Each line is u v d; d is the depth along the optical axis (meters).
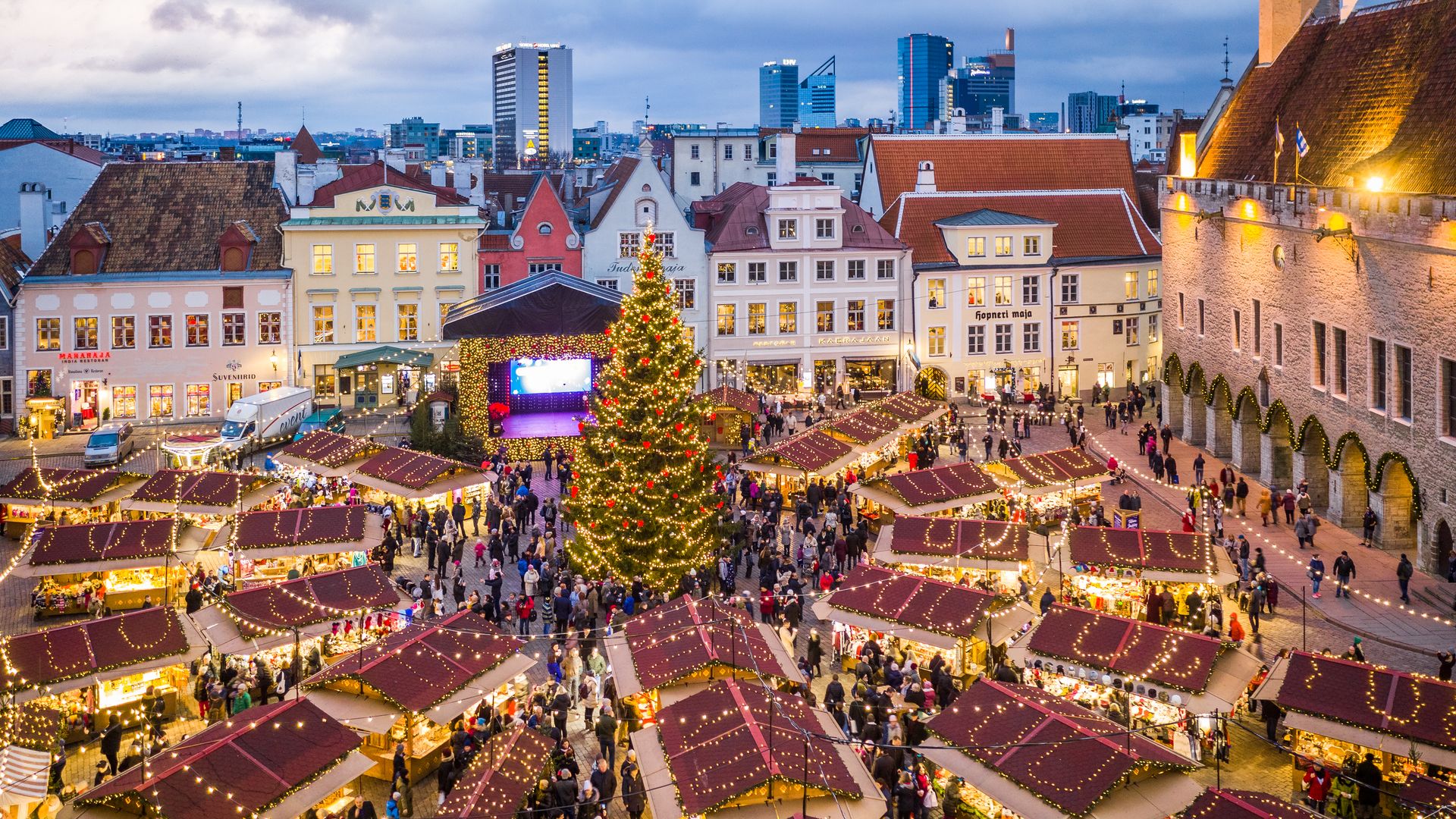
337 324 92.62
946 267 97.25
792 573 51.16
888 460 73.19
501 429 78.81
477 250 94.19
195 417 91.38
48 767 34.59
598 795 34.66
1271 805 29.53
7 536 63.03
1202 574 47.53
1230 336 76.69
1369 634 48.38
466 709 38.16
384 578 46.81
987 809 34.00
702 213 100.62
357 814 34.53
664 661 38.66
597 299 79.12
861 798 31.48
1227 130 83.06
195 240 91.88
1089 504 63.16
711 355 96.00
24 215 94.25
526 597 49.09
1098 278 99.00
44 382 88.94
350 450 66.31
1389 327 57.38
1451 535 53.69
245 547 52.00
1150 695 37.84
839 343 97.00
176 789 30.78
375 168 99.19
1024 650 40.19
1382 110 65.06
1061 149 110.81
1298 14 80.94
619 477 52.56
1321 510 66.62
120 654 40.16
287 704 34.56
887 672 41.88
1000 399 94.62
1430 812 30.75
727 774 31.47
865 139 140.75
